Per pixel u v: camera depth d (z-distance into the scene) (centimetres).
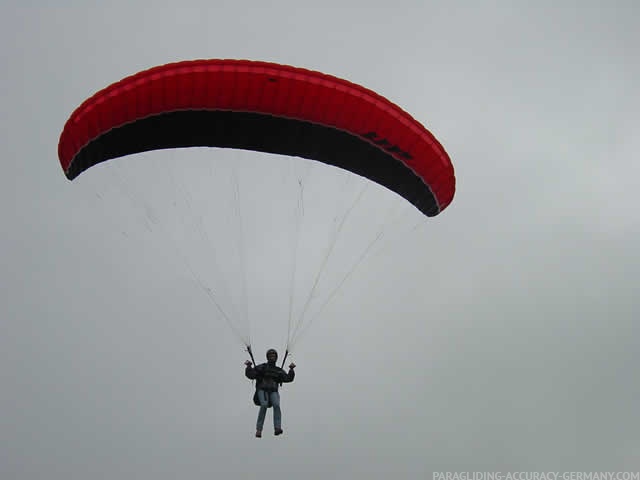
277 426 1936
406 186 2167
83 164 2098
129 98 1948
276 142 2092
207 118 2020
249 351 1998
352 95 1981
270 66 1956
